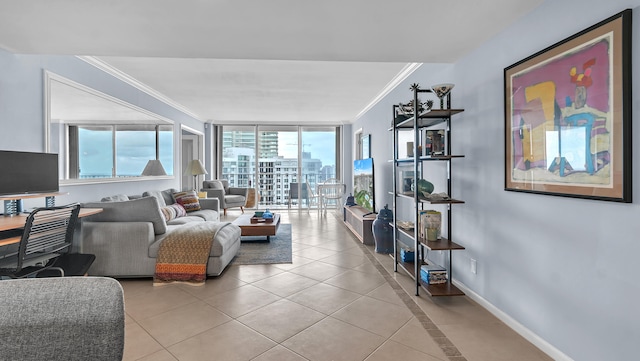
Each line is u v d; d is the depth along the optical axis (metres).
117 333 0.73
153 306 2.63
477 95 2.72
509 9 2.09
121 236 3.21
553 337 1.94
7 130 2.76
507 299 2.36
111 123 4.30
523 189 2.15
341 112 7.59
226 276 3.39
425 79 3.82
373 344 2.07
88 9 2.08
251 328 2.27
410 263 3.51
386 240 4.30
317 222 6.92
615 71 1.53
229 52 2.87
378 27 2.36
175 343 2.07
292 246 4.71
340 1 2.00
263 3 2.02
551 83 1.90
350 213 5.98
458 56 2.94
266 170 9.03
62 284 0.74
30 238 2.21
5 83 2.75
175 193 5.83
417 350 2.00
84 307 0.72
